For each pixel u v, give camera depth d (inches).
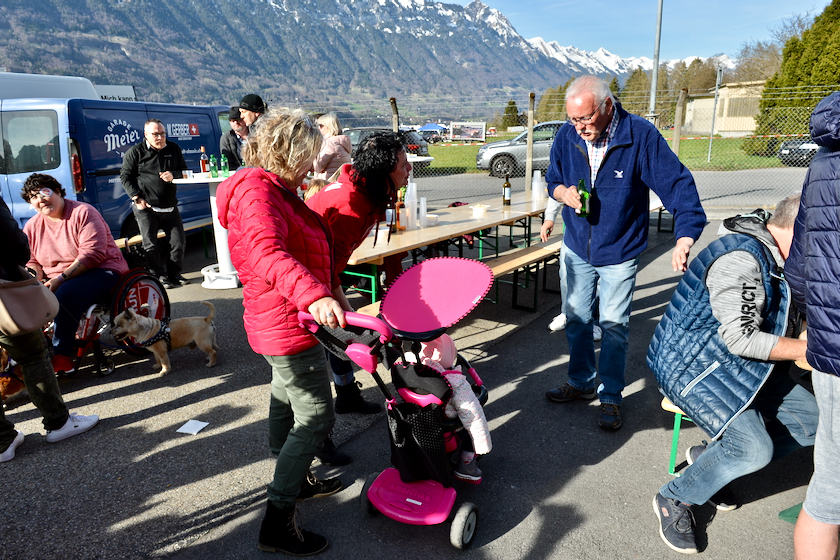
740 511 93.3
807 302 60.9
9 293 102.3
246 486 101.3
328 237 81.4
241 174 71.7
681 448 113.2
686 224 106.7
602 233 116.6
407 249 161.8
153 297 157.0
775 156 758.5
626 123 111.0
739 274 72.7
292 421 88.7
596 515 92.7
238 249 72.7
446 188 548.1
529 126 302.2
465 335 180.4
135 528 90.2
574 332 129.4
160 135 223.8
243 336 180.9
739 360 77.3
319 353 78.2
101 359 152.6
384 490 90.2
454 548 85.4
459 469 93.6
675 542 84.0
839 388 59.6
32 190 143.6
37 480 103.9
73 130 238.1
